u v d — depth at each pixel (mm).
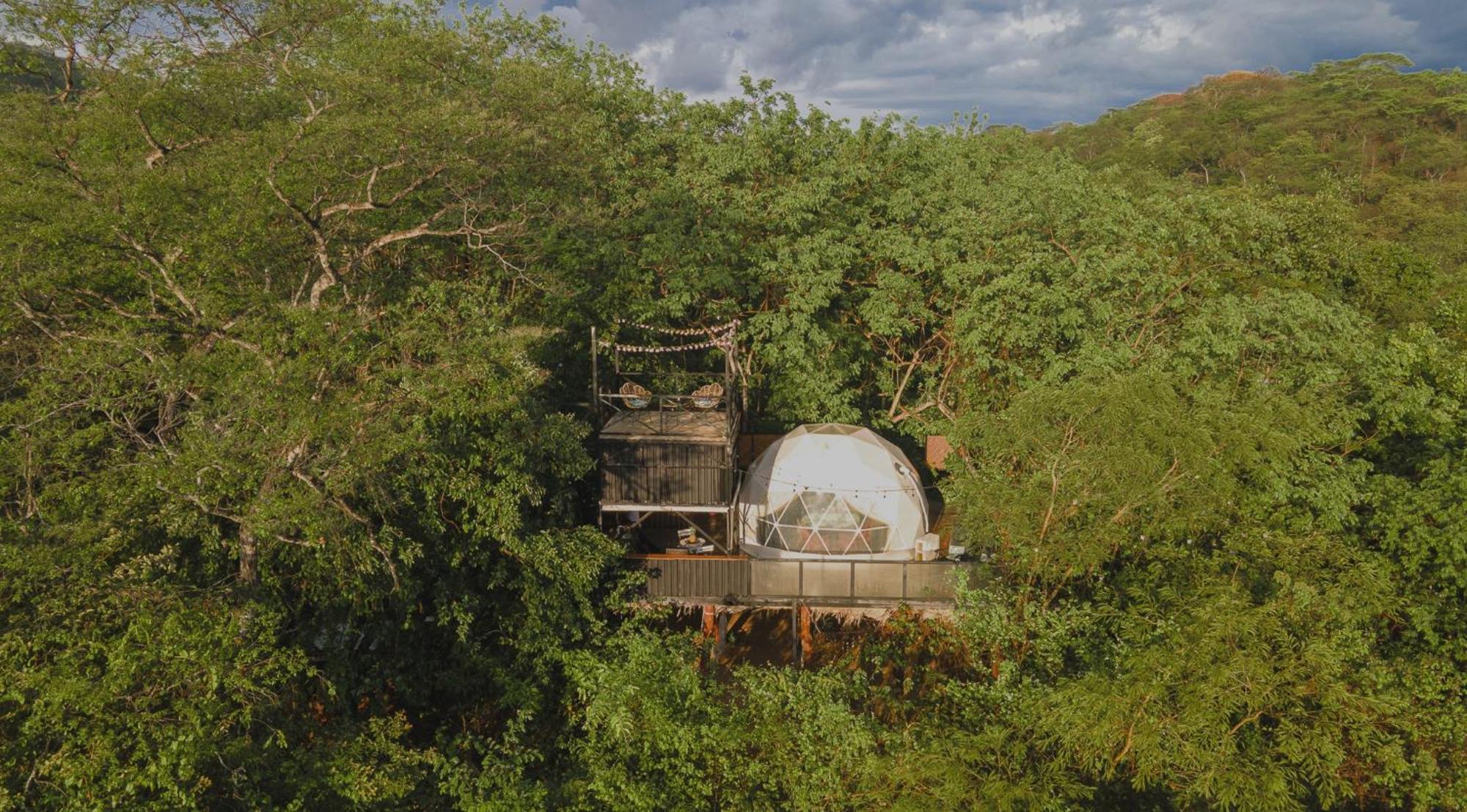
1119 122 127000
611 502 19281
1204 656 11273
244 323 13469
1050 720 12008
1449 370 23328
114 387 13078
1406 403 21156
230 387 12328
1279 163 86250
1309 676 11883
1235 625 11453
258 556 13258
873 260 27375
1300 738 11648
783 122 28359
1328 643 12156
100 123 15797
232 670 10461
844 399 25844
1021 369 24172
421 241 22406
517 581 15945
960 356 26625
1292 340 21922
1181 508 16234
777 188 26188
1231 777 11055
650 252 24281
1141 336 24266
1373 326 30266
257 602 12039
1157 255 25422
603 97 29422
